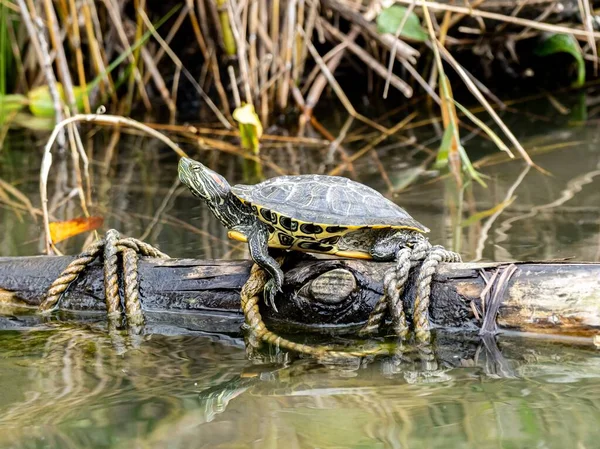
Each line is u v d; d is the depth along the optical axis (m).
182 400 3.37
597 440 2.87
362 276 4.18
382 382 3.52
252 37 9.21
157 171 7.78
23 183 7.46
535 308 3.94
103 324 4.45
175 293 4.52
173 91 10.05
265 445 2.91
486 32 9.93
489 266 4.11
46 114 9.74
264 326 4.15
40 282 4.68
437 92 10.38
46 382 3.62
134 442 2.98
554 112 9.45
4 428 3.13
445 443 2.88
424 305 4.07
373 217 4.11
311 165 7.69
